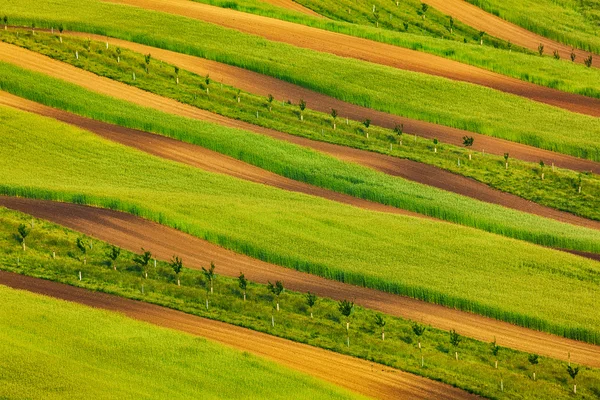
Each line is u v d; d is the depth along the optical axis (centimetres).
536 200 14612
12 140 14650
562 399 9788
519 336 10912
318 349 10319
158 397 8806
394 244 12575
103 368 9231
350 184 14362
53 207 12838
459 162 15475
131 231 12456
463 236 12962
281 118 16438
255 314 10894
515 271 12106
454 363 10225
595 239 13175
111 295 11019
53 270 11412
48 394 8612
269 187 14238
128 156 14662
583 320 11094
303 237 12531
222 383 9231
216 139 15275
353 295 11475
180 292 11188
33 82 16288
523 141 16475
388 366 10100
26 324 9881
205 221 12694
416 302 11431
